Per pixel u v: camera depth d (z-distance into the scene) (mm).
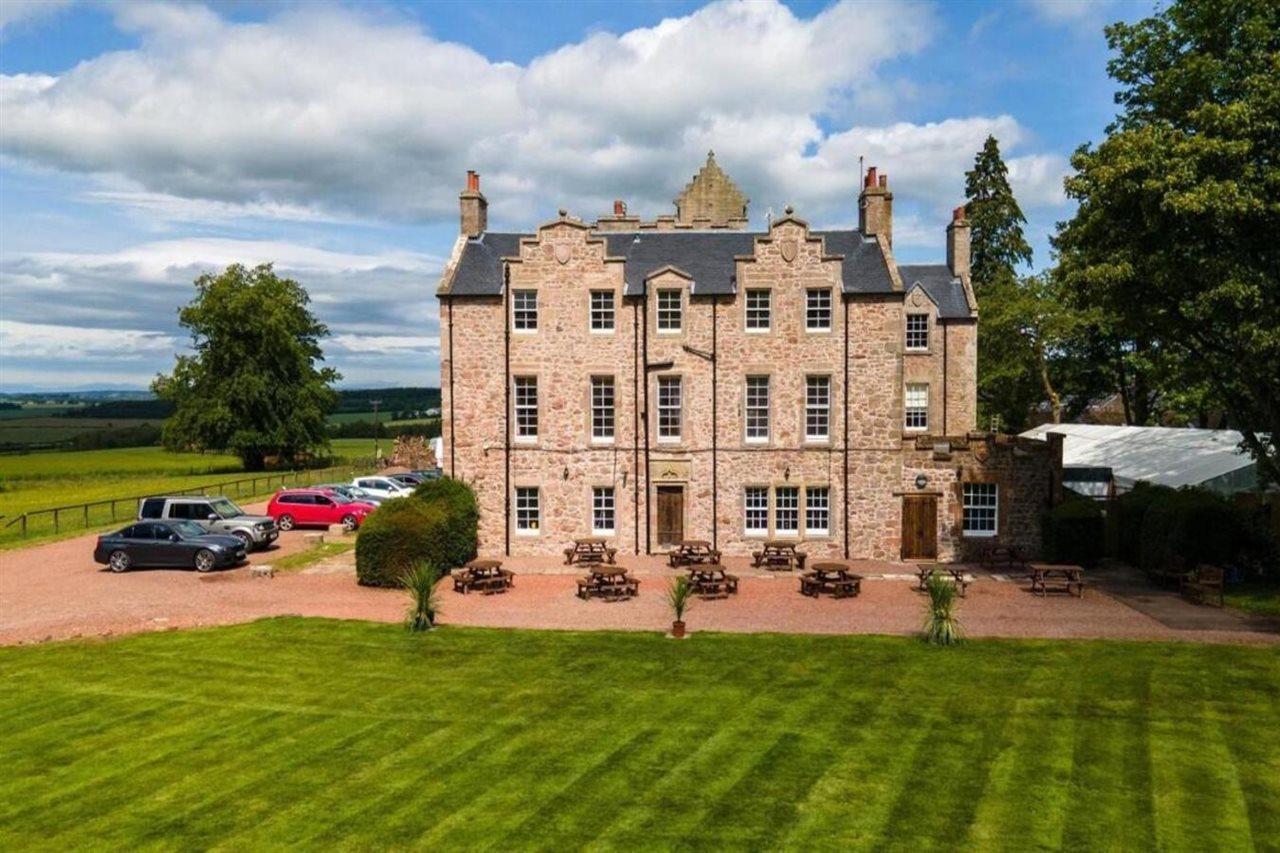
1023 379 59188
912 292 46594
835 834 12727
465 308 34469
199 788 14516
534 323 34531
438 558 30859
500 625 24469
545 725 16984
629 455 34438
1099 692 18203
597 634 23375
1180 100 26141
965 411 46531
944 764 14938
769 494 34156
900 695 18266
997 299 58469
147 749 16078
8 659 21484
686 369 34094
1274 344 22391
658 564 33000
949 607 22328
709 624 24438
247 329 77125
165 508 38750
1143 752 15258
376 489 50531
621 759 15375
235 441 77000
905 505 34000
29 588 29797
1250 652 20859
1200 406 48438
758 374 33969
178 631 23984
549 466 34656
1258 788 13883
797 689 18766
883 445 33719
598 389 34469
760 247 33750
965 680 19156
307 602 27641
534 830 12984
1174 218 23781
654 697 18438
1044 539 32969
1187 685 18516
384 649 22125
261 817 13508
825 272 33594
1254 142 22969
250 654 21719
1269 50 24625
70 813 13695
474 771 15008
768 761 15180
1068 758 15070
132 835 13000
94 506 53750
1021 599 27172
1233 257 23359
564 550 34250
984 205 68125
